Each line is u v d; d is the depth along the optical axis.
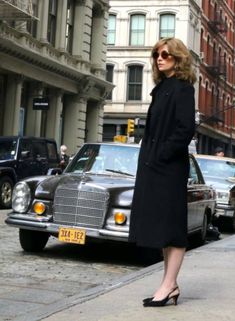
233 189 15.05
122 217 8.22
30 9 23.19
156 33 45.75
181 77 5.04
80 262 8.78
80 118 30.48
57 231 8.45
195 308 5.18
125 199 8.27
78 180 8.64
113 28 46.72
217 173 15.66
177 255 5.10
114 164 9.63
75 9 30.05
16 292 6.57
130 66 46.50
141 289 6.09
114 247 10.37
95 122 33.09
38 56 25.14
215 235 12.60
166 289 5.22
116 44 46.59
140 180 5.07
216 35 55.19
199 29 48.78
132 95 46.50
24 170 17.47
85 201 8.37
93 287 6.71
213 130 53.44
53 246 10.11
